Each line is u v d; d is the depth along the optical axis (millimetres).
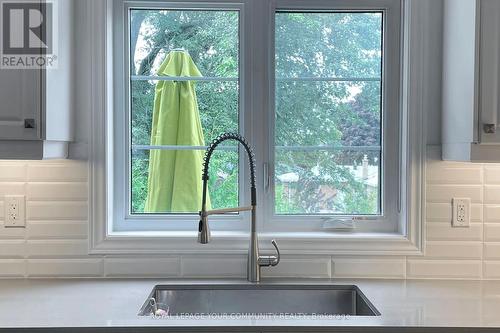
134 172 2021
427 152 1893
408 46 1902
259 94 1986
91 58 1886
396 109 1995
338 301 1776
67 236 1893
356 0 1979
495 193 1889
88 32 1883
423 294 1648
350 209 2012
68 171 1890
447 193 1891
